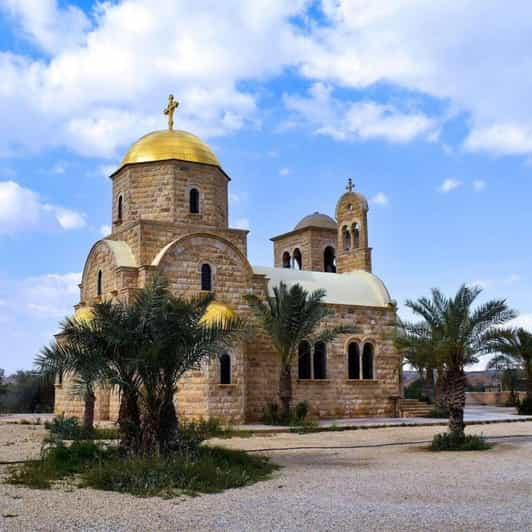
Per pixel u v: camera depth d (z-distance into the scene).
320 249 53.75
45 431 31.56
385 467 20.38
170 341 19.70
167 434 20.11
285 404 35.72
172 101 42.69
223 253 37.38
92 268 39.66
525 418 41.34
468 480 17.72
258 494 15.48
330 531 11.79
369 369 43.03
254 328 37.62
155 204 38.78
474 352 26.80
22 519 12.62
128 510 13.59
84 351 19.72
